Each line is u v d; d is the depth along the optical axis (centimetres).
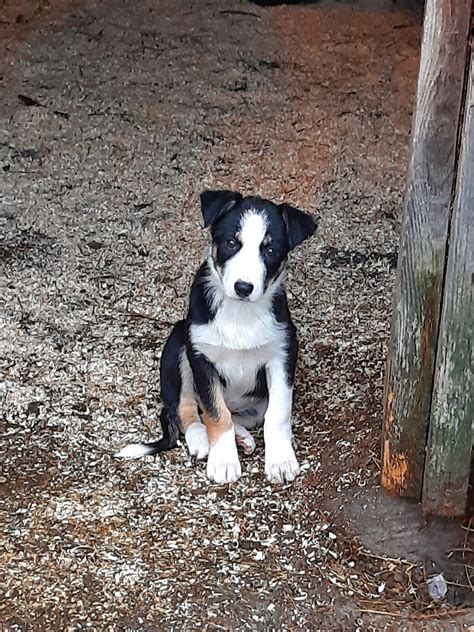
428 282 110
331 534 119
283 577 113
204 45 272
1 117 231
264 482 128
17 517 122
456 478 116
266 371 132
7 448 134
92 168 211
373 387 145
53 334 158
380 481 124
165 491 126
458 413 112
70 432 137
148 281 173
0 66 256
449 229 107
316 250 183
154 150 218
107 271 176
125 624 107
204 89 247
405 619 108
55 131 225
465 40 100
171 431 135
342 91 248
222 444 129
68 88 246
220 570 114
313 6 298
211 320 126
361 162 214
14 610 109
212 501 125
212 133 226
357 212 196
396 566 114
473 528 118
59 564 115
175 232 188
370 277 175
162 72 256
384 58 267
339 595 111
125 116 233
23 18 285
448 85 102
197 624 107
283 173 210
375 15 292
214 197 124
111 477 129
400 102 242
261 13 294
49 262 178
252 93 246
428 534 117
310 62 264
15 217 192
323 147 221
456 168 105
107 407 143
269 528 120
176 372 135
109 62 261
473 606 109
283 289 129
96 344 156
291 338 130
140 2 299
